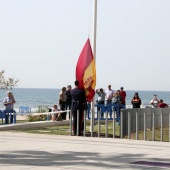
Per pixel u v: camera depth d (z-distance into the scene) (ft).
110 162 43.57
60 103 99.45
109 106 87.04
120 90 104.32
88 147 54.44
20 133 71.15
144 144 57.62
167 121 83.41
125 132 67.92
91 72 69.82
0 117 89.56
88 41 70.64
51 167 40.45
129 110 68.95
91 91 69.87
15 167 40.14
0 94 505.66
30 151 50.78
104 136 68.03
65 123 92.17
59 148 53.42
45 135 68.23
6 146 55.01
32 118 105.70
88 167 40.70
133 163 43.11
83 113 68.74
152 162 43.75
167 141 62.85
